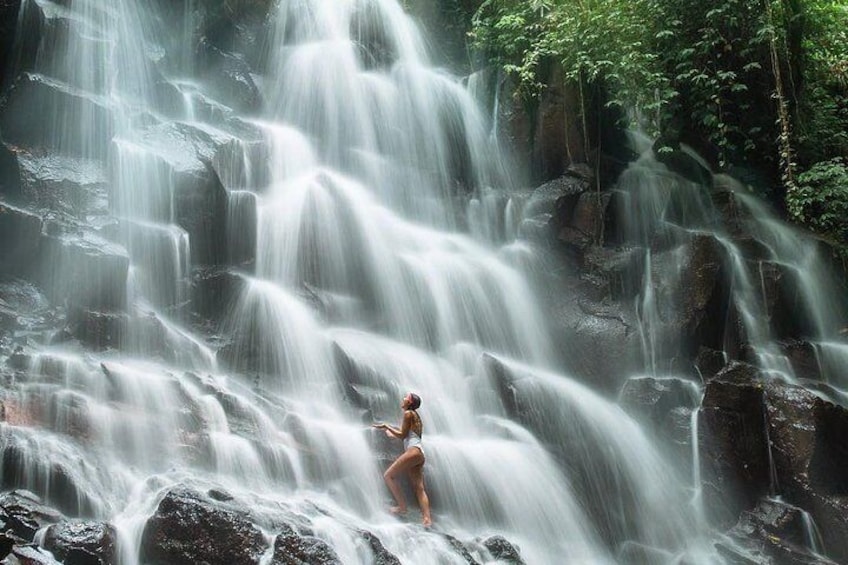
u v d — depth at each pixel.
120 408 8.36
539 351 13.27
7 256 10.42
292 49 16.48
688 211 15.55
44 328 9.77
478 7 18.98
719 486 11.29
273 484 8.49
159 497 7.28
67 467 7.26
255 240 12.25
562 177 15.95
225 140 13.26
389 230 13.71
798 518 10.72
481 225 15.24
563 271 14.52
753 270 14.16
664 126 16.56
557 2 16.75
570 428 11.25
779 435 11.26
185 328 11.05
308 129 15.61
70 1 14.21
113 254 10.28
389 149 16.03
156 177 11.88
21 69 13.01
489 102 17.28
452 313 12.95
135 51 14.53
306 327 11.36
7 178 11.35
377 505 8.88
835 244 15.54
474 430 10.86
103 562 6.44
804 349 13.84
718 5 16.33
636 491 11.05
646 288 13.88
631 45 15.95
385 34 17.75
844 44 18.38
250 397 9.66
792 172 16.08
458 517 9.34
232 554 6.73
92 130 12.44
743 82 16.56
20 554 6.02
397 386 10.84
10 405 7.75
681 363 13.12
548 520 9.88
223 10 16.30
